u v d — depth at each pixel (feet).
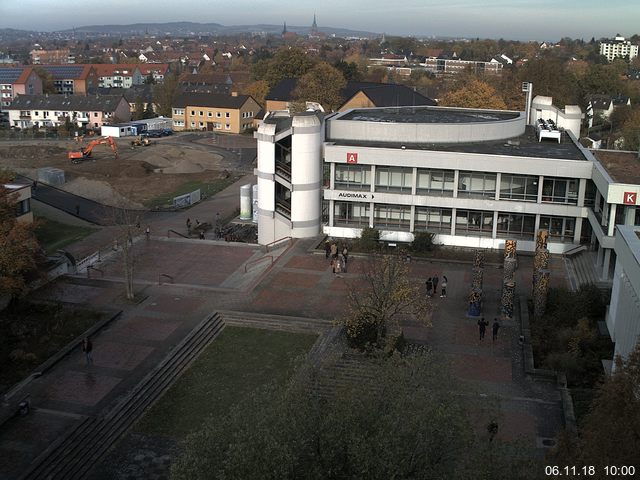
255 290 176.96
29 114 565.94
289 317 158.40
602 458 71.20
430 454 80.38
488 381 131.75
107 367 135.95
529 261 203.92
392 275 143.13
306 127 211.41
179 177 353.92
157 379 130.93
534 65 473.67
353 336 137.80
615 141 408.26
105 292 174.50
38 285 173.88
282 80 548.72
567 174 203.10
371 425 81.35
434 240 217.97
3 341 145.79
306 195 217.77
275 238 221.46
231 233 237.25
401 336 142.92
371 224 223.92
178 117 554.87
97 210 282.36
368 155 216.33
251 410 82.43
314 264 197.98
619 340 127.85
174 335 150.92
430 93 622.13
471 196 215.31
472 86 394.11
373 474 74.90
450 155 210.59
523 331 150.92
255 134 216.74
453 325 157.48
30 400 123.34
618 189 168.25
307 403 83.46
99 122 554.05
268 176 216.13
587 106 577.84
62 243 229.45
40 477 102.58
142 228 249.55
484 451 78.48
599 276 179.01
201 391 129.08
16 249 149.79
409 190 220.23
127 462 108.78
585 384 130.41
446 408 83.92
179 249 213.87
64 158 396.98
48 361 135.85
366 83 500.74
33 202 287.48
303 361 107.14
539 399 125.70
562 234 211.20
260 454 73.77
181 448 111.86
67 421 117.19
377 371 97.86
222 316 160.66
